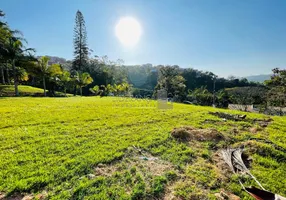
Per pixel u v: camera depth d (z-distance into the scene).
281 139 5.20
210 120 7.19
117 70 51.22
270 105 25.00
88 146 4.08
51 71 22.55
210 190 2.75
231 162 3.61
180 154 3.90
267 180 3.14
